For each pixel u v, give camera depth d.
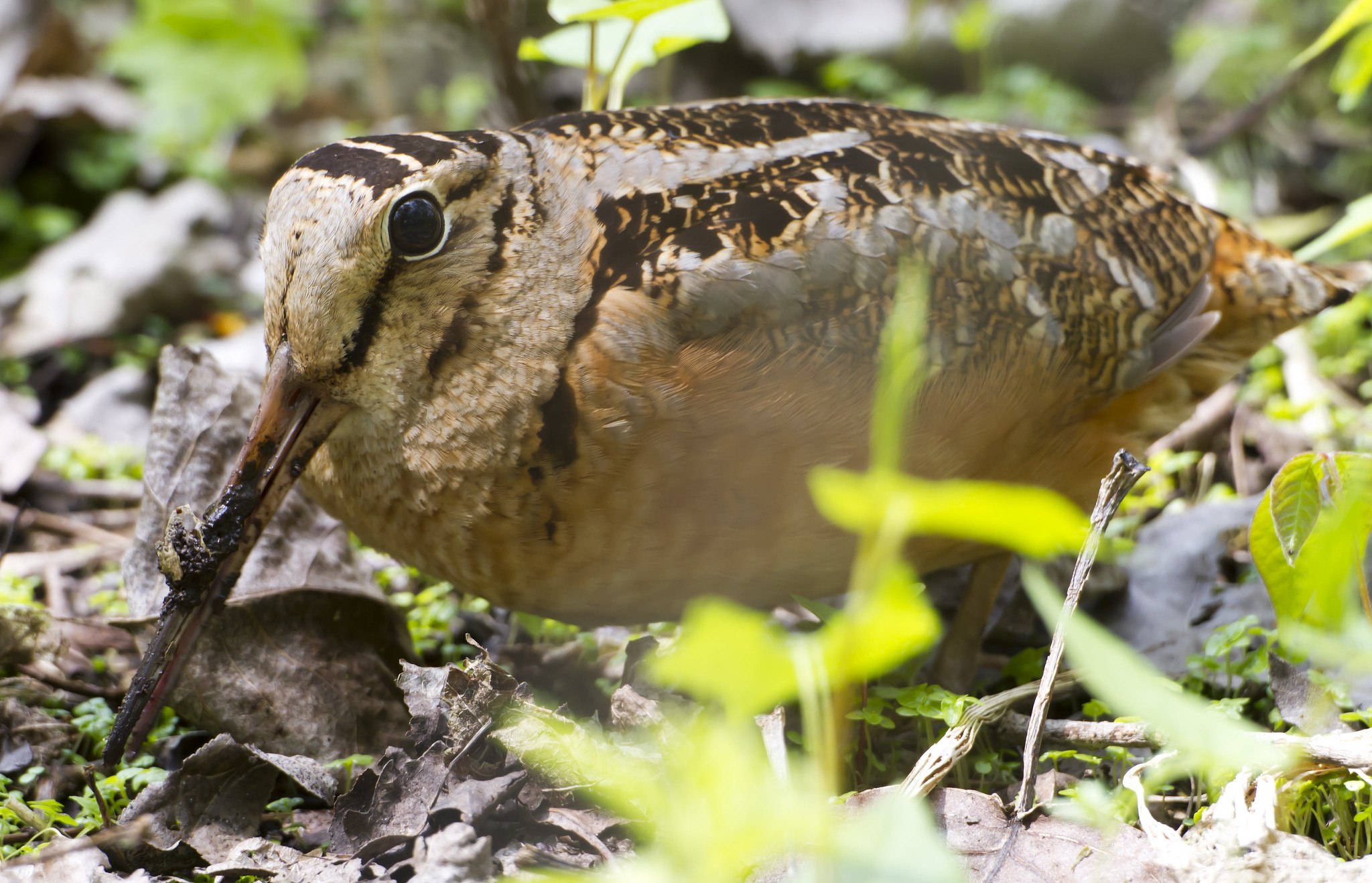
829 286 5.80
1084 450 6.68
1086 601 7.36
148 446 6.98
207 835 5.68
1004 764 6.11
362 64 13.88
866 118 6.57
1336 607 4.68
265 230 5.74
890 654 3.43
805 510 5.78
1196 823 5.24
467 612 7.62
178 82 12.41
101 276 10.62
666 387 5.61
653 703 5.90
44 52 12.67
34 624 6.73
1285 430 8.65
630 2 6.77
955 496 3.18
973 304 6.06
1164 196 6.98
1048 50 13.39
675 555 5.80
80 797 6.10
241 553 5.94
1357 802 5.31
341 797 5.48
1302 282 7.23
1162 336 6.81
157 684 5.84
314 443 5.88
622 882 3.62
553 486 5.70
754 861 4.90
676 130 6.22
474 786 5.36
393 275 5.61
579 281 5.80
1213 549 7.47
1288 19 13.20
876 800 5.32
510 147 5.88
